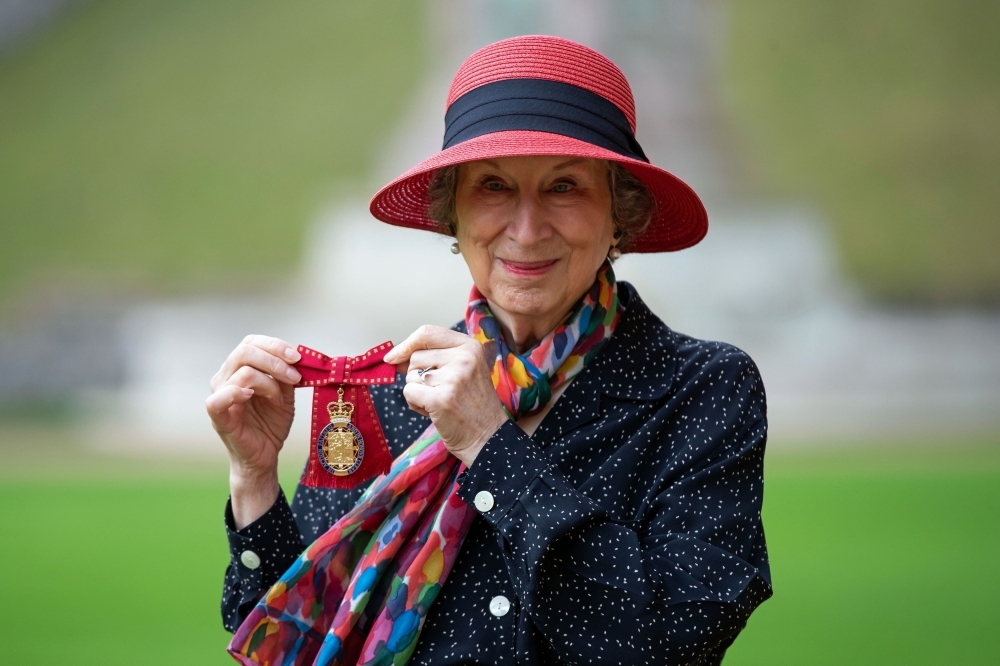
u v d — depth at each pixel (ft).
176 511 58.65
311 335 143.74
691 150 157.48
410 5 184.85
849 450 89.30
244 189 176.24
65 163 180.65
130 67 189.98
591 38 156.76
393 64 183.93
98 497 65.00
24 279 161.48
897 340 138.51
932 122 167.43
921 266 151.12
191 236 169.99
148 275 162.71
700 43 160.56
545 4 159.74
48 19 196.85
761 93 168.55
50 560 44.01
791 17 174.50
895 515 52.90
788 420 118.32
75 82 189.88
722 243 144.56
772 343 136.46
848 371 133.49
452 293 138.82
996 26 175.63
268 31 190.29
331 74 184.96
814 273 145.79
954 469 74.13
